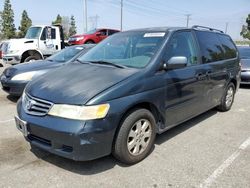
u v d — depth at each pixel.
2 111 6.33
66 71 4.16
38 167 3.76
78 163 3.86
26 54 13.52
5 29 64.44
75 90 3.48
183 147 4.45
